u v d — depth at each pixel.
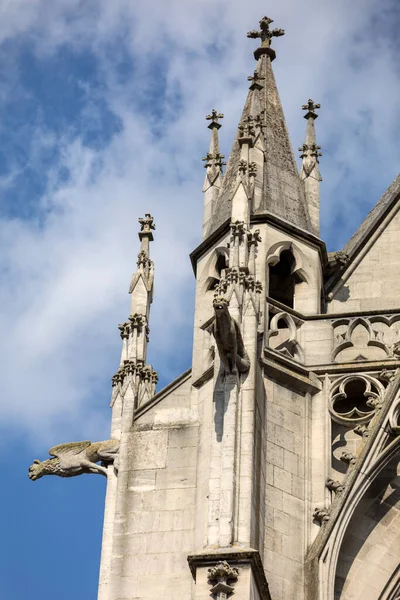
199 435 38.97
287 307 41.25
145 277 42.94
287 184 44.31
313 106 47.28
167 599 36.69
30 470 40.41
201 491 37.53
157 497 38.22
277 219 42.66
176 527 37.66
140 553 37.41
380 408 39.28
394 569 37.44
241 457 36.31
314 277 42.62
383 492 38.31
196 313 41.56
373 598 37.00
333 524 37.31
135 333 41.81
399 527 37.97
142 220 44.22
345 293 43.66
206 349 40.59
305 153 45.81
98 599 37.28
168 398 40.06
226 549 34.72
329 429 39.28
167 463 38.75
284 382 39.72
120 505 38.22
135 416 39.94
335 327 41.25
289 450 38.72
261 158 44.16
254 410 37.19
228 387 37.25
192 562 34.69
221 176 45.22
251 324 38.31
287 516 37.62
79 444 40.25
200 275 42.28
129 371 40.94
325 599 36.28
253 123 44.72
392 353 40.44
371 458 38.28
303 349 40.84
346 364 40.25
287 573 36.78
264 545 36.84
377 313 41.22
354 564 37.38
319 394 39.94
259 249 41.91
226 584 34.25
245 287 38.91
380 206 45.88
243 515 35.47
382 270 44.00
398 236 44.66
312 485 38.41
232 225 39.81
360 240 44.41
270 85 47.62
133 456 39.06
